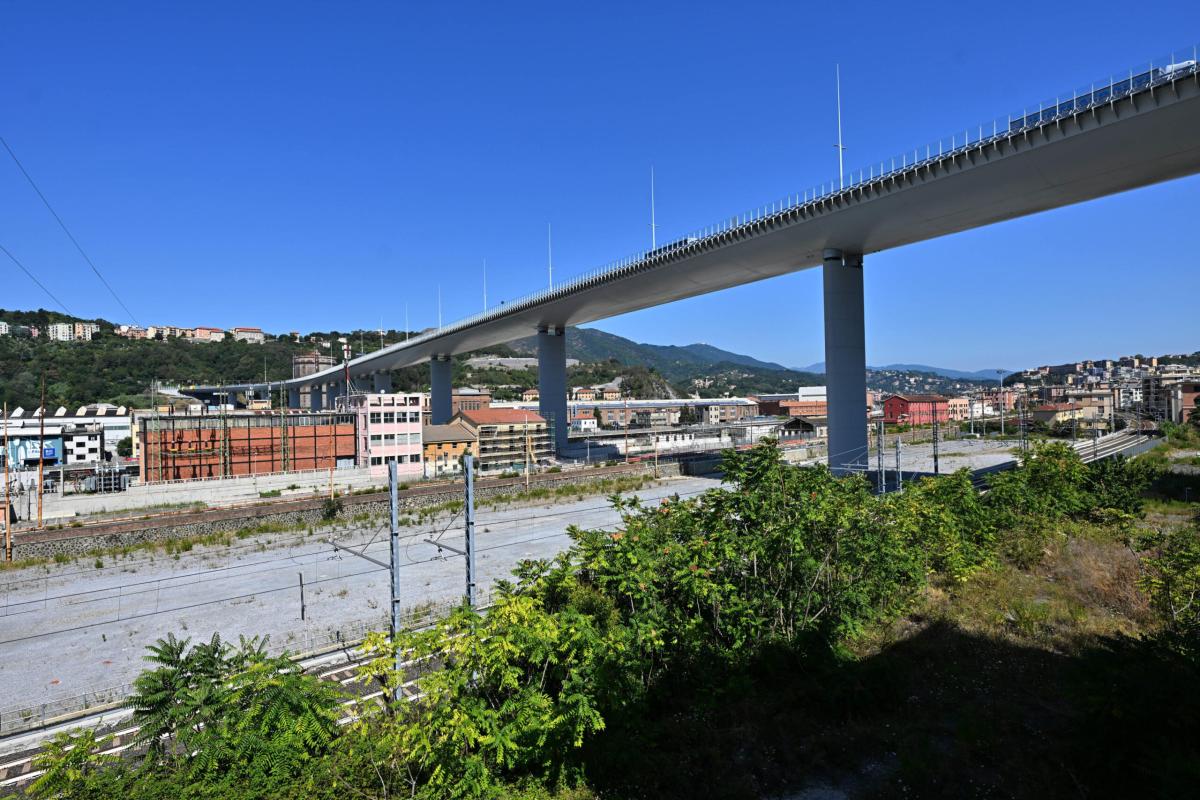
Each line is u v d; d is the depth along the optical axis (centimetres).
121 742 1895
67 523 4841
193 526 4784
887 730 1571
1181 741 1198
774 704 1683
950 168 4459
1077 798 1271
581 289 8119
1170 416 12544
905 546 2458
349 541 4838
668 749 1504
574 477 7088
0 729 2064
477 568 3997
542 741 1345
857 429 6212
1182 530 2850
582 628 1572
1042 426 11569
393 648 1336
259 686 1304
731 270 6969
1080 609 2245
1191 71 3297
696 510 2319
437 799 1243
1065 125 3847
